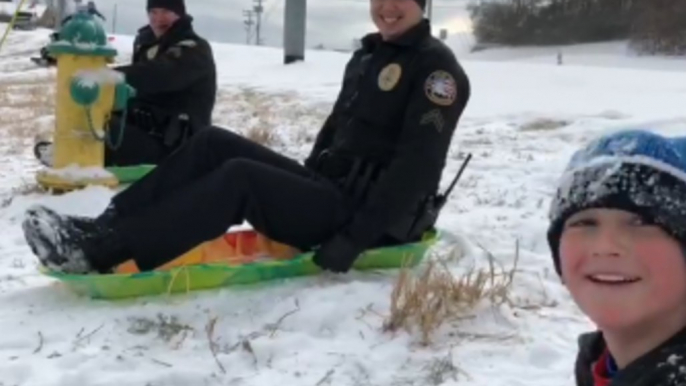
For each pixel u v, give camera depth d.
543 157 7.62
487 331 3.59
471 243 4.88
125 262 3.90
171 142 6.45
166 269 3.96
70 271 3.85
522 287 4.10
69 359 3.26
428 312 3.52
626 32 54.66
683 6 46.72
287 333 3.54
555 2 58.56
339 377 3.20
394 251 4.24
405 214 4.11
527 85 13.88
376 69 4.27
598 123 9.16
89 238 3.84
